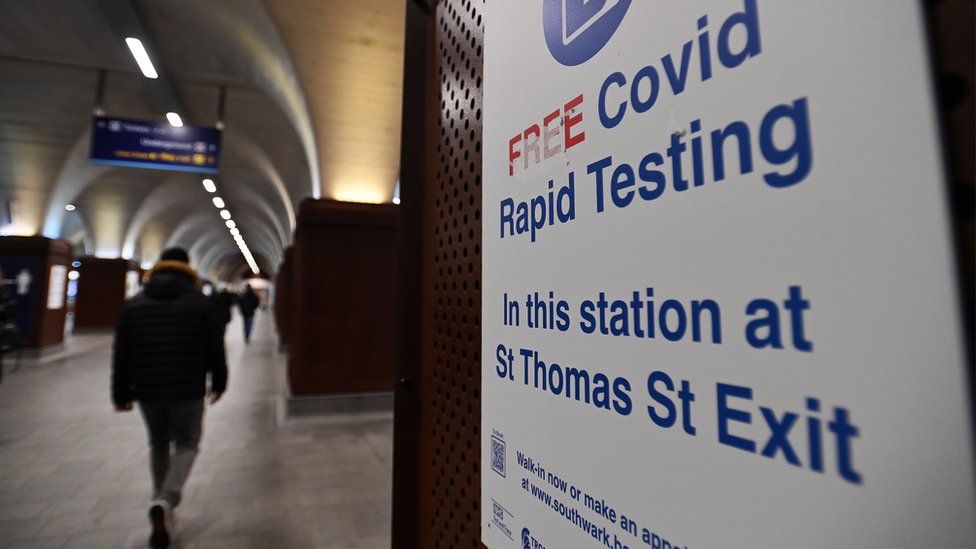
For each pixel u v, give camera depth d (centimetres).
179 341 273
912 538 25
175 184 1962
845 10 30
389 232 597
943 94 26
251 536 286
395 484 119
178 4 711
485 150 80
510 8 75
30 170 1260
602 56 53
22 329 1001
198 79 989
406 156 125
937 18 27
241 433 497
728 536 36
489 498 74
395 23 568
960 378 23
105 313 1752
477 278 84
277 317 1667
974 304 24
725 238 38
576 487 54
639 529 44
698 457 39
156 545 267
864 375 28
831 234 30
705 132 40
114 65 945
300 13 552
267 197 2209
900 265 26
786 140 33
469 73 92
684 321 41
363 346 579
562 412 57
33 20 812
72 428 509
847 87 30
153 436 279
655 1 46
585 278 54
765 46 35
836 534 29
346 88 624
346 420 545
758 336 35
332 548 273
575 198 57
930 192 25
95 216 1920
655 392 43
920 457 25
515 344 68
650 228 45
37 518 304
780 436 33
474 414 83
